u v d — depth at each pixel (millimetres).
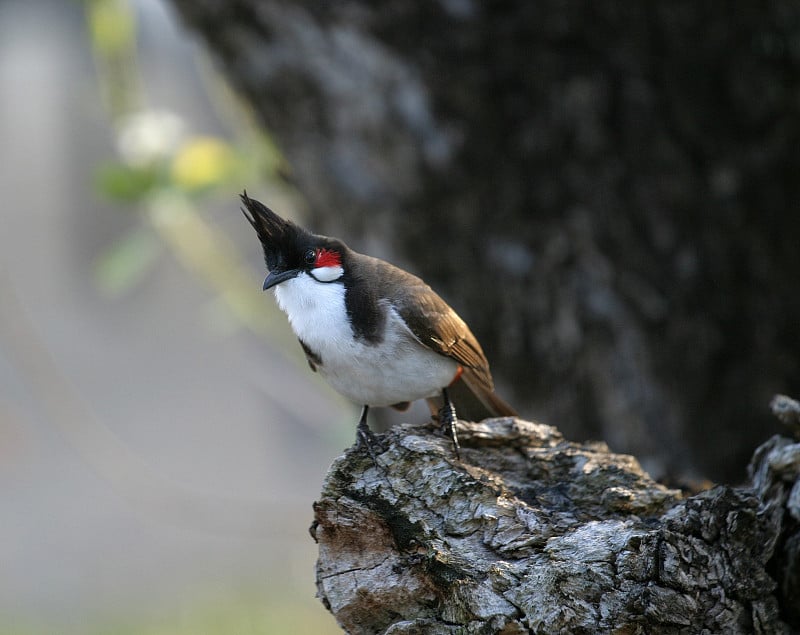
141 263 11047
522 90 8547
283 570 20547
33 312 22078
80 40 22531
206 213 13039
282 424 24031
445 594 5512
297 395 14359
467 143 8656
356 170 8961
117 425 23062
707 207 8914
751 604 5387
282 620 16797
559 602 5273
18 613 19703
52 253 22719
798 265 9062
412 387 7289
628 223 8906
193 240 11258
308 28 8328
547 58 8453
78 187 22625
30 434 22078
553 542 5414
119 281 11039
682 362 9258
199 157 10352
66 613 19531
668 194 8844
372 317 7098
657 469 9453
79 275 22797
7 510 22172
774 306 9172
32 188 22469
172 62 20500
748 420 9438
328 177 9094
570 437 9578
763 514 5484
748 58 8562
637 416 9359
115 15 11117
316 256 7234
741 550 5406
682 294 9070
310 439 24141
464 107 8547
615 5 8273
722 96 8672
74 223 22719
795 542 5449
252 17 8336
